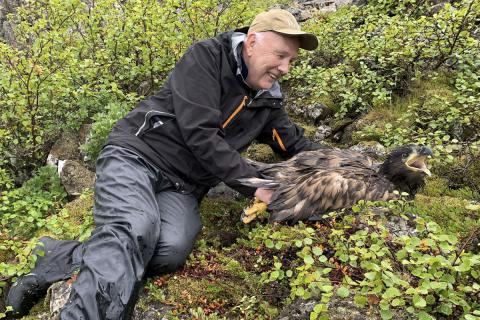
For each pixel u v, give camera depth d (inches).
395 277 32.7
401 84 77.0
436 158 58.8
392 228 44.6
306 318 36.5
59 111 85.7
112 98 85.0
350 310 35.2
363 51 80.6
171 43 84.1
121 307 39.6
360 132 70.6
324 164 53.0
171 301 44.5
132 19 87.1
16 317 49.9
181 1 87.7
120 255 41.5
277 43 49.5
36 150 83.4
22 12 100.4
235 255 49.8
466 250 42.9
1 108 83.1
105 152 52.3
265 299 43.3
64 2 91.4
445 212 51.8
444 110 67.9
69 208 66.2
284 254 46.6
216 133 50.1
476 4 74.1
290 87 85.9
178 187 53.0
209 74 50.9
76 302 38.6
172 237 47.9
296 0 150.3
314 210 48.3
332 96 80.4
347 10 113.2
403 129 65.8
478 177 59.5
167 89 53.7
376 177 49.6
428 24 76.3
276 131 60.8
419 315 31.7
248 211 50.2
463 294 34.1
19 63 80.7
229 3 85.3
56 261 50.1
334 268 40.7
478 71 73.6
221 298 44.8
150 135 52.6
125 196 47.0
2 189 80.9
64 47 93.2
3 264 50.5
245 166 50.5
